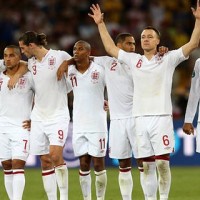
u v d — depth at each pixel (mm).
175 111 65938
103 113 37531
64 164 36344
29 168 58438
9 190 36844
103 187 37531
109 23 80312
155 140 33750
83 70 37125
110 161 59281
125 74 36656
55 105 36219
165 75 33781
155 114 33750
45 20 80938
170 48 77750
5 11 81188
